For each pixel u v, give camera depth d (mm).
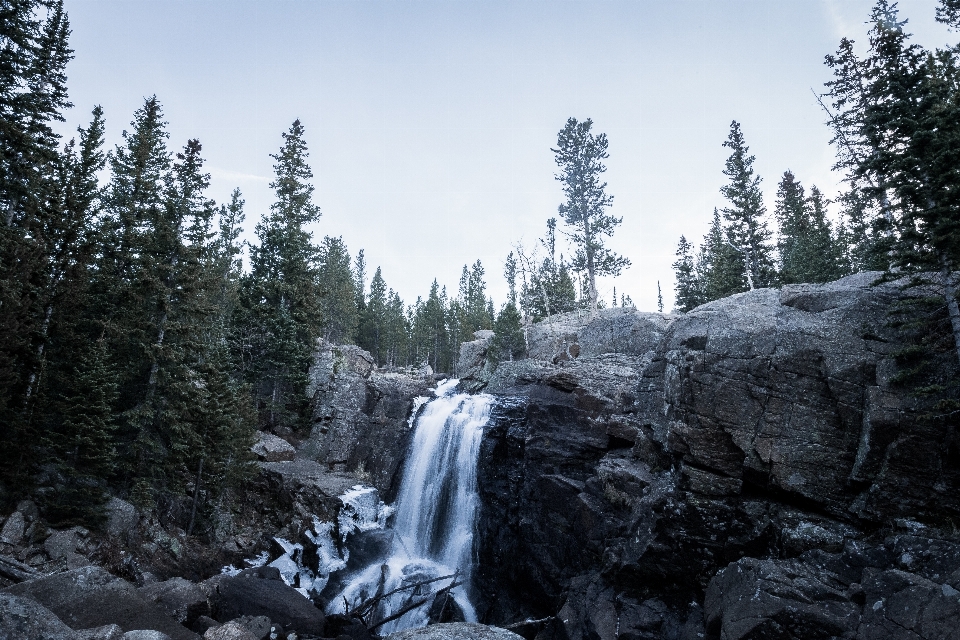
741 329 19750
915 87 17609
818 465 16531
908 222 16562
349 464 37406
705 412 18578
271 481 31266
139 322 26141
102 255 29906
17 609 10523
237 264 65188
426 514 31859
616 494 20953
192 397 26812
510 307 54750
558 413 27078
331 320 76750
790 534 15812
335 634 19344
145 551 22109
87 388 22375
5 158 24297
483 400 34344
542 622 21938
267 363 38719
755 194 43969
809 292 20766
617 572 18391
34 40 26453
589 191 62406
